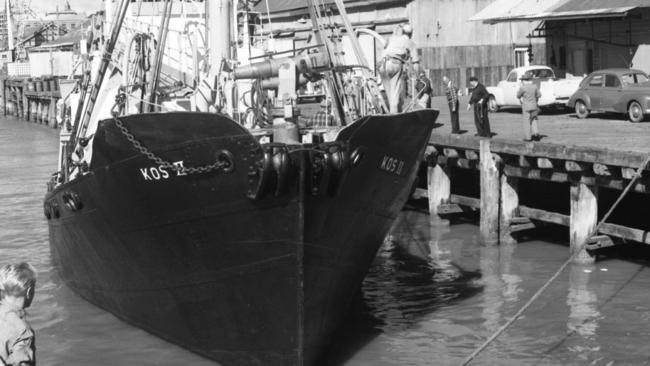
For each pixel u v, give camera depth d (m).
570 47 33.06
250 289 10.73
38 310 13.90
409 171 11.72
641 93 24.28
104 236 12.13
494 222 17.97
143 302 12.20
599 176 15.55
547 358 11.38
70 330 12.87
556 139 20.23
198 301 11.27
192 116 10.08
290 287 10.49
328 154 10.20
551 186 20.34
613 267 15.85
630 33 30.11
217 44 12.18
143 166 10.73
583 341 11.95
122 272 12.28
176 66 14.76
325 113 12.53
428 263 16.78
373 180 10.99
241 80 12.56
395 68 12.47
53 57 63.69
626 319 12.81
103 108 14.30
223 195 10.30
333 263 10.89
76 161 13.57
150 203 10.95
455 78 39.97
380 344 12.02
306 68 11.66
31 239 20.12
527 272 15.75
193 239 10.82
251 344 11.09
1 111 85.81
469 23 39.91
